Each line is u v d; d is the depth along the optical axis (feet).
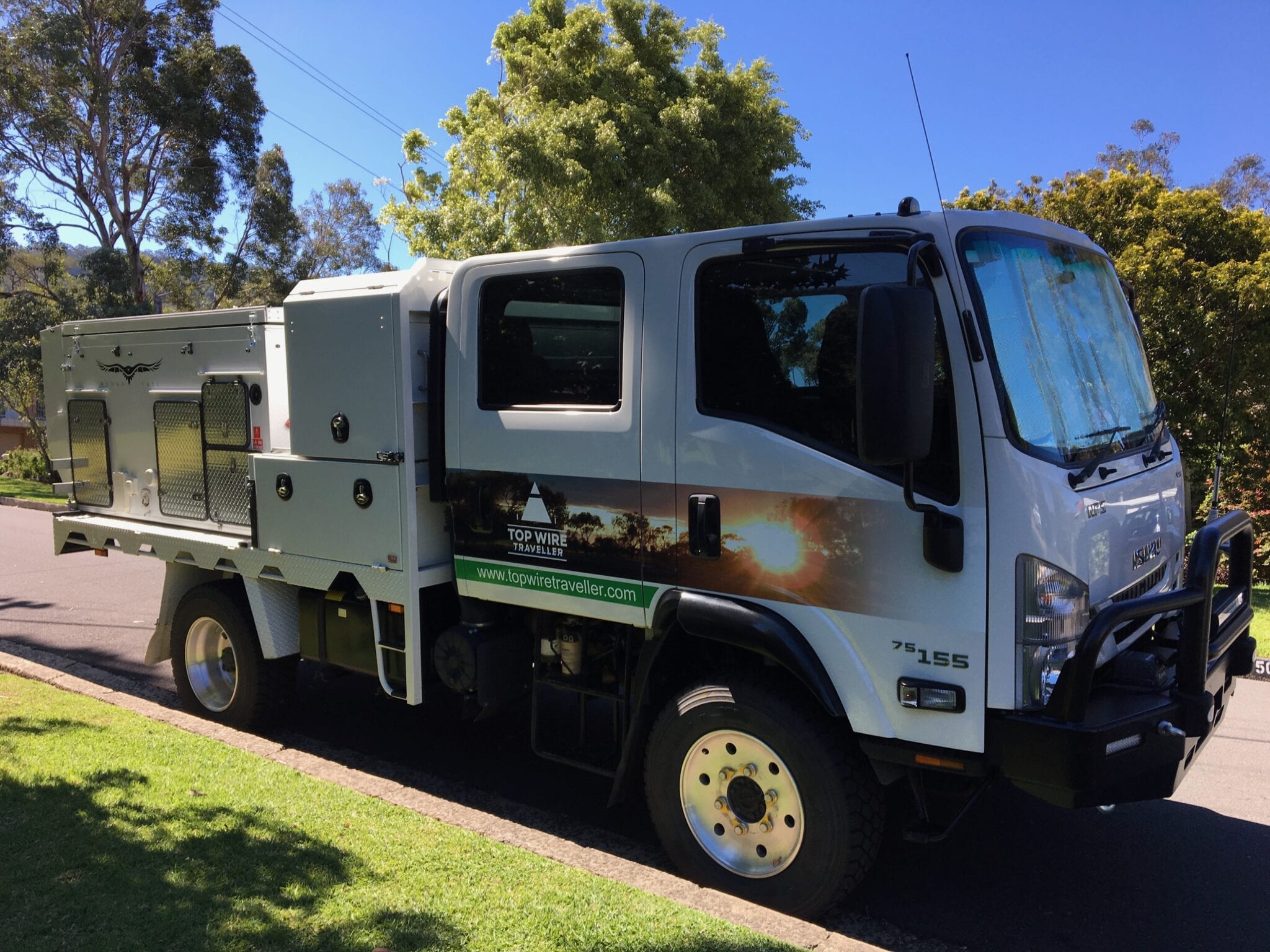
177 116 81.30
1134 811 15.20
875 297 9.08
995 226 11.18
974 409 10.02
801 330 11.08
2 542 46.68
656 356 12.10
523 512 13.50
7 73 76.07
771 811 11.47
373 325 14.64
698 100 46.75
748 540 11.42
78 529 21.02
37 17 78.23
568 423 12.89
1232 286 30.73
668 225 43.75
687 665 13.03
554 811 15.07
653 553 12.23
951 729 10.30
